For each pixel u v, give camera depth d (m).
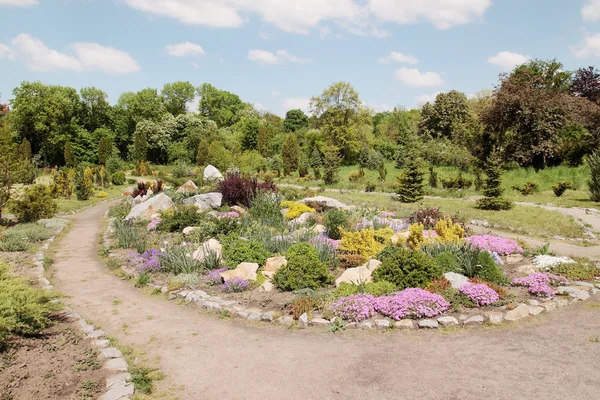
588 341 5.39
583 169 29.67
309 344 5.62
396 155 47.44
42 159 55.81
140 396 4.36
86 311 7.20
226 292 7.82
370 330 5.98
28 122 54.12
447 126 52.06
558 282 7.49
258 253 9.11
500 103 33.75
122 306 7.47
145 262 9.95
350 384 4.52
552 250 10.77
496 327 5.94
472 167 35.84
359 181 33.66
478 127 40.47
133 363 5.18
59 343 5.57
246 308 6.94
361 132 53.53
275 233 11.73
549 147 32.12
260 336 5.96
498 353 5.15
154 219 15.82
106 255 11.57
